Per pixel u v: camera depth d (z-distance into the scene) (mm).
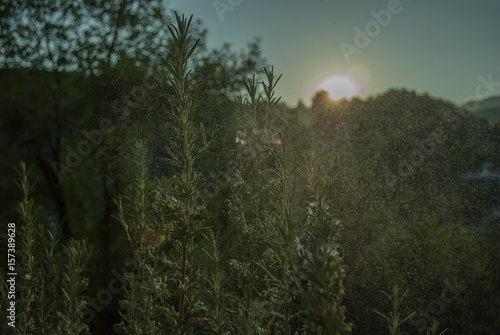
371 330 2746
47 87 5906
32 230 2412
